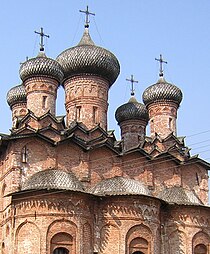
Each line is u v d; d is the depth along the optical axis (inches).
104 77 1852.9
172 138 1829.5
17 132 1491.1
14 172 1459.2
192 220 1599.4
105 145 1608.0
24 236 1386.6
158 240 1498.5
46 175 1448.1
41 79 1707.7
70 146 1563.7
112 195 1457.9
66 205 1405.0
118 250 1430.9
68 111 1840.6
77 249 1389.0
